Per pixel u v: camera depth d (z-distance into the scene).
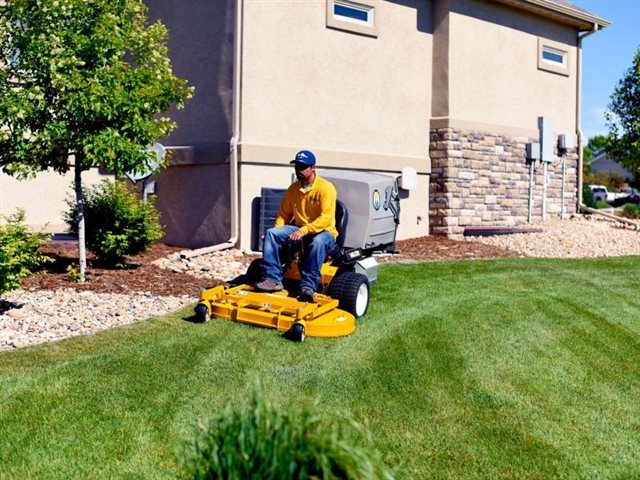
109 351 5.73
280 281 6.79
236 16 10.92
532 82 15.41
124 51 8.30
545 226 14.77
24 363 5.38
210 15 11.38
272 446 2.55
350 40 12.30
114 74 7.86
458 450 4.15
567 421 4.65
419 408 4.76
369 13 12.59
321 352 5.86
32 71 7.85
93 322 6.63
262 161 11.17
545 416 4.71
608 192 48.91
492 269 10.29
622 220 15.96
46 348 5.79
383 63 12.83
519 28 15.00
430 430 4.42
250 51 11.02
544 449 4.21
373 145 12.75
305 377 5.25
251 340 6.13
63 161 8.48
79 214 8.41
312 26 11.74
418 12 13.40
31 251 6.88
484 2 14.17
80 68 7.96
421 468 3.92
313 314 6.38
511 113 14.94
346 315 6.66
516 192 15.03
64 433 4.18
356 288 6.86
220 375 5.22
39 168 8.37
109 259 9.40
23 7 7.66
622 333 6.88
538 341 6.49
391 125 13.02
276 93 11.36
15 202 12.88
